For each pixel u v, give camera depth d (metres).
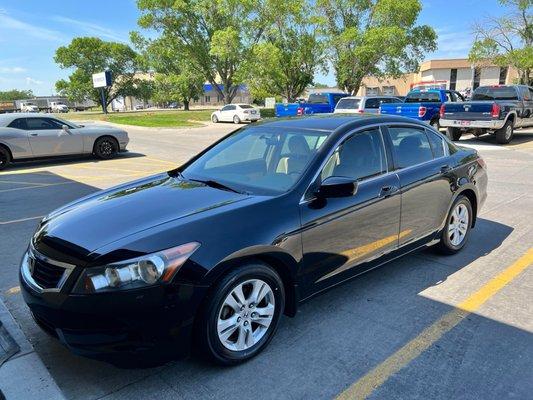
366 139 4.05
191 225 2.92
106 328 2.64
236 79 43.62
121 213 3.20
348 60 36.09
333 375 2.97
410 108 17.42
